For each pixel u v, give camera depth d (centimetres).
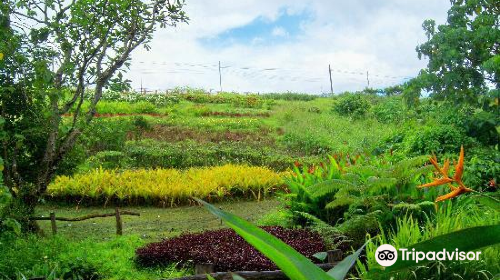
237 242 700
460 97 1440
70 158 956
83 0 834
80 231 980
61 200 1293
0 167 632
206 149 2016
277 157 1927
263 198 1402
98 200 1291
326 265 538
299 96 4619
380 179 658
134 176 1448
